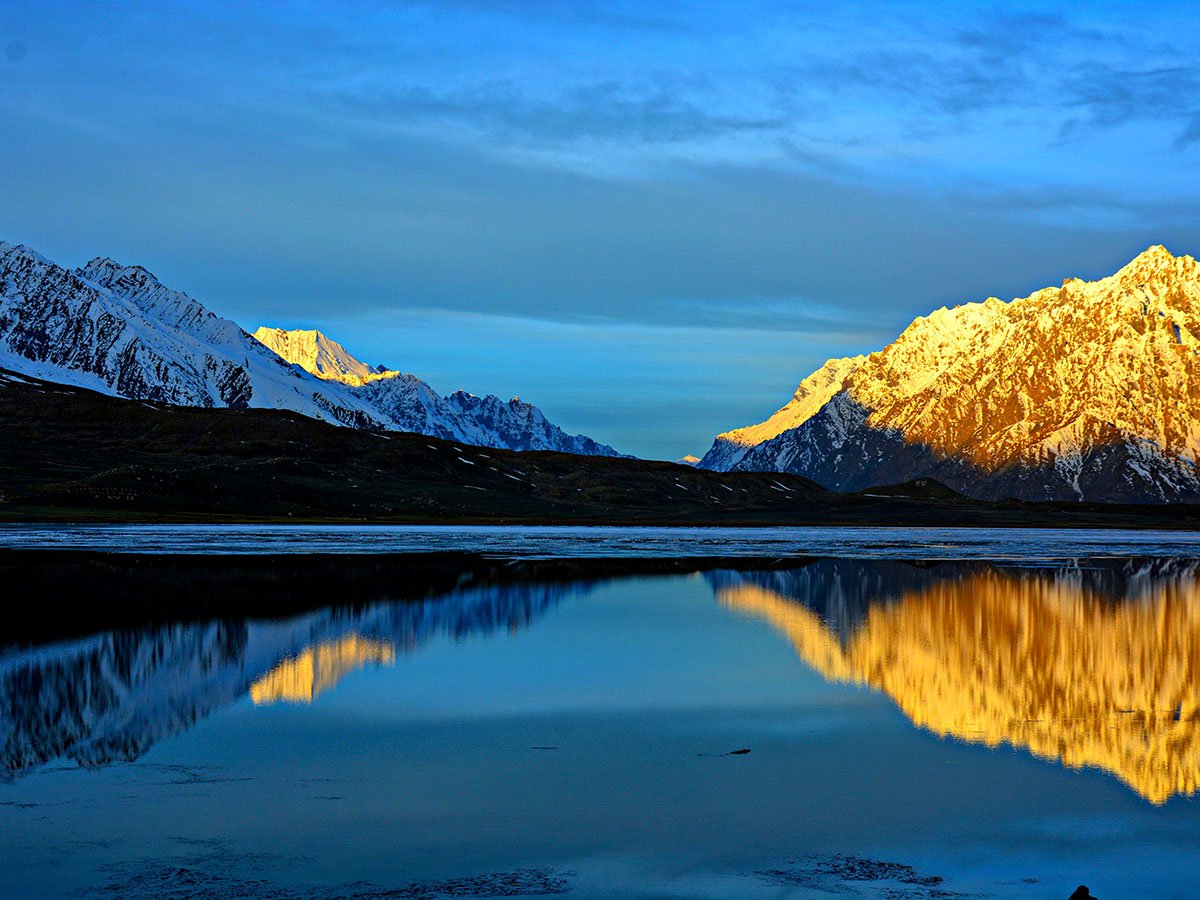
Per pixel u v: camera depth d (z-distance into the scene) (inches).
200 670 1688.0
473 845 933.8
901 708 1476.4
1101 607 2694.4
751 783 1117.1
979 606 2694.4
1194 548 5979.3
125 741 1258.0
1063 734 1334.9
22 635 1979.6
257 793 1066.7
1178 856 926.4
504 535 6023.6
